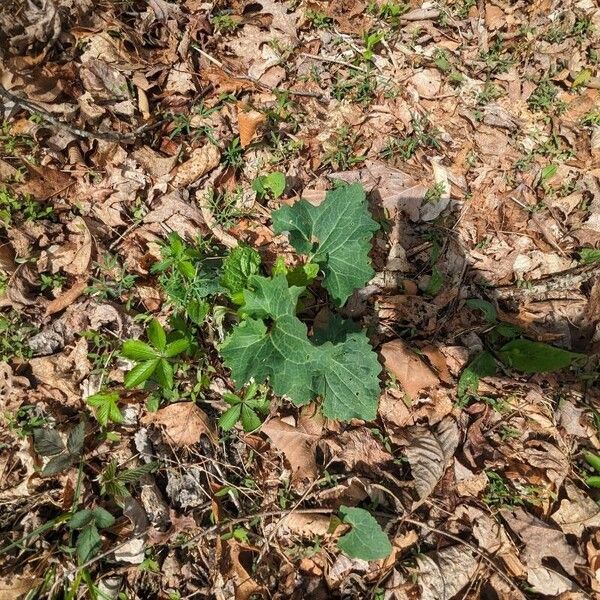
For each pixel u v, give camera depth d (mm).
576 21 1281
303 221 853
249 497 786
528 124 1137
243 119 970
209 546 746
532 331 942
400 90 1121
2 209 858
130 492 753
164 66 1026
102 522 700
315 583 742
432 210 1011
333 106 1085
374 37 1110
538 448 854
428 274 962
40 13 945
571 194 1067
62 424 775
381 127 1078
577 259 1008
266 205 969
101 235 888
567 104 1168
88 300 843
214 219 939
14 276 824
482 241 1003
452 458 825
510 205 1043
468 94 1147
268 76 1083
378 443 824
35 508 737
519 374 906
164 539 730
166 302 867
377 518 775
